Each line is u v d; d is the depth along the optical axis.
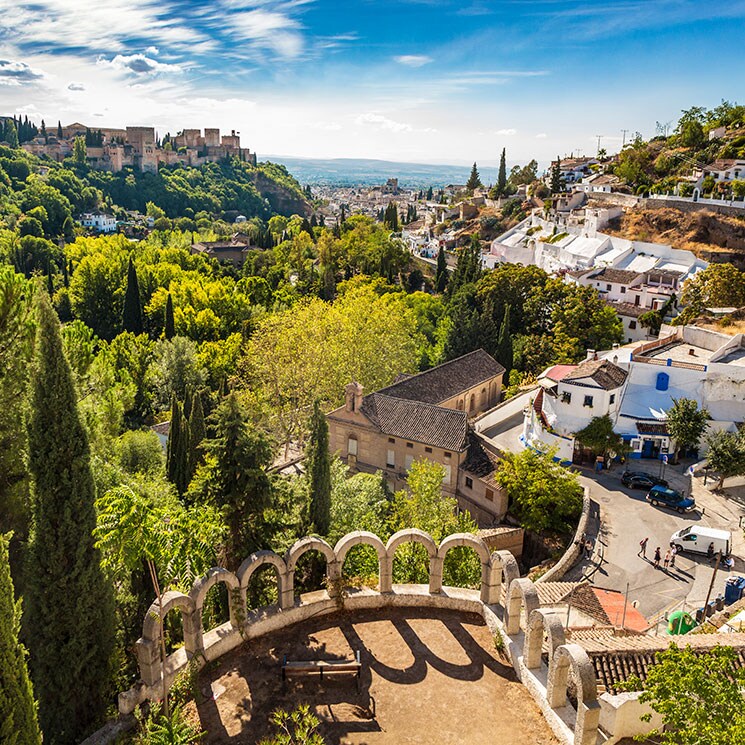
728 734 14.58
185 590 22.42
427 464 48.53
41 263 158.62
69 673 23.41
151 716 18.72
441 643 22.58
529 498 51.12
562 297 97.06
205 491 30.36
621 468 61.16
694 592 42.81
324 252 153.88
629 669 21.67
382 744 18.44
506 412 76.44
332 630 23.17
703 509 53.78
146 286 130.88
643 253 115.50
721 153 139.88
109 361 51.62
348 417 65.50
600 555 47.19
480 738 18.64
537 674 20.36
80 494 23.16
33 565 23.22
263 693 20.27
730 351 65.94
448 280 136.75
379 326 85.00
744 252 108.31
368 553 33.56
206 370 94.88
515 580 21.58
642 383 64.25
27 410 23.39
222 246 197.00
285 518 32.69
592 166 187.25
